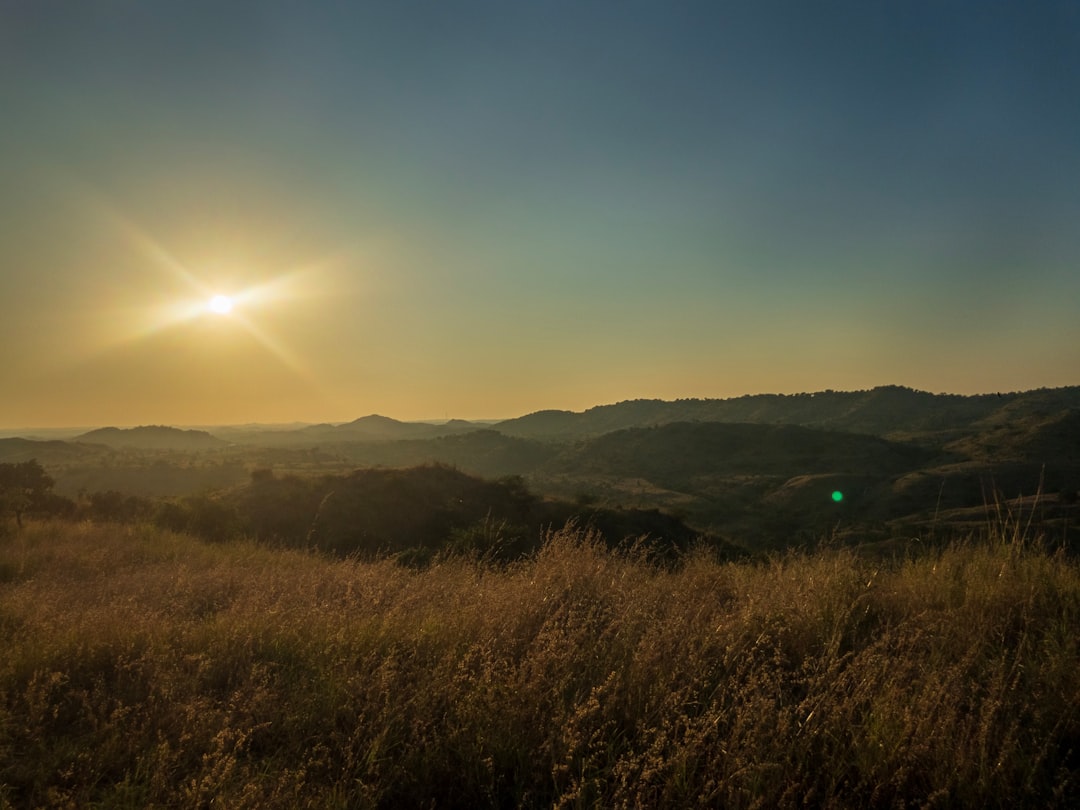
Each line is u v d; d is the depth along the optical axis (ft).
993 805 9.28
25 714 12.20
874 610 16.38
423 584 20.79
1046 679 11.93
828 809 9.08
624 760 9.64
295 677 13.78
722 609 16.25
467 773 10.00
